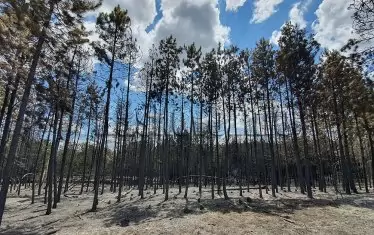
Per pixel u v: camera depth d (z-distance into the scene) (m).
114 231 13.22
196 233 12.45
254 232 12.47
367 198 22.91
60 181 26.56
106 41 22.11
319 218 15.22
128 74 26.39
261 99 29.83
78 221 16.98
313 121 34.06
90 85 25.58
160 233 12.58
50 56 16.25
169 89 28.31
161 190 37.66
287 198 23.97
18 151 37.66
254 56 28.61
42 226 16.05
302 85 25.12
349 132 32.34
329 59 28.52
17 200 28.42
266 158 51.00
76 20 15.41
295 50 25.09
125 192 36.00
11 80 15.61
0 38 13.51
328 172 53.16
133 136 45.53
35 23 14.00
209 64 27.00
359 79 17.88
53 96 18.72
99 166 22.11
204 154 40.91
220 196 27.27
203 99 27.97
